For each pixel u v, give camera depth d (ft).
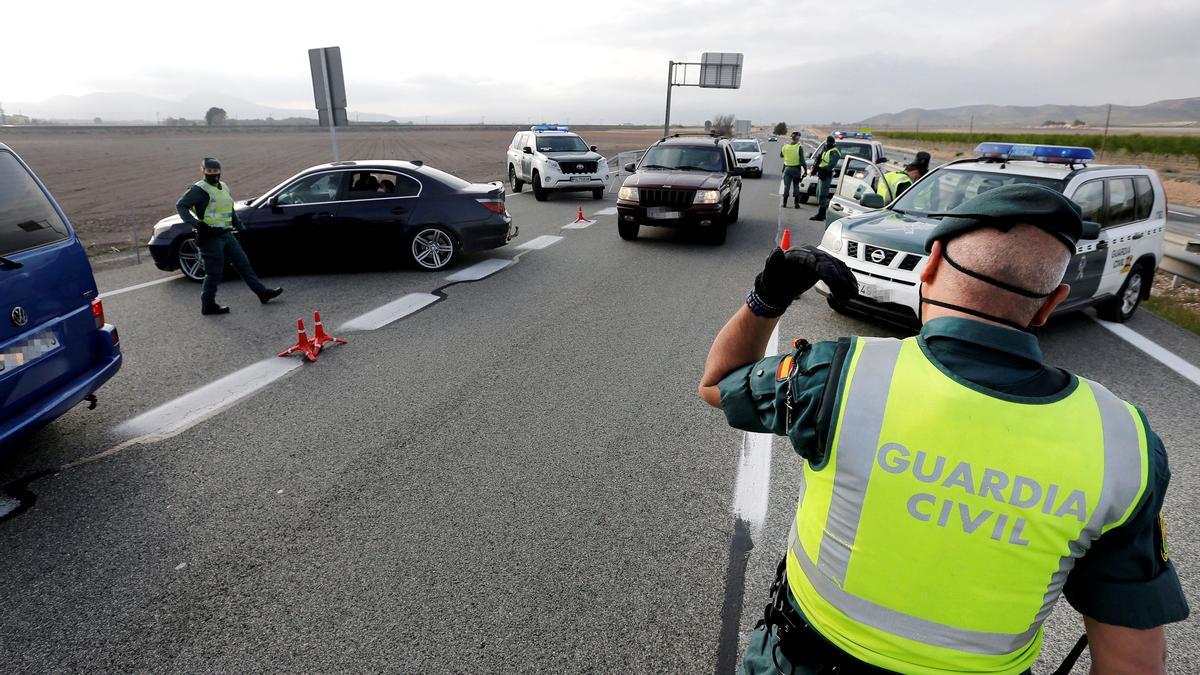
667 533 10.64
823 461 3.72
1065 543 3.28
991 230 3.39
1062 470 3.22
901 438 3.43
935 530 3.40
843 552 3.70
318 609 9.00
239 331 20.93
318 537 10.53
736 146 87.10
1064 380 3.44
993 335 3.41
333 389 16.38
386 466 12.70
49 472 12.51
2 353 11.47
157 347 19.42
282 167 87.30
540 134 59.41
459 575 9.64
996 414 3.30
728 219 38.93
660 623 8.74
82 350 13.43
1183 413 15.23
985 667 3.52
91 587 9.45
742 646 8.37
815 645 3.98
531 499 11.58
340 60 37.88
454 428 14.26
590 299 24.77
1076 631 8.78
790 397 3.85
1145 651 3.35
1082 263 19.26
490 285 27.02
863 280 19.22
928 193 22.11
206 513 11.19
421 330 20.99
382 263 31.45
